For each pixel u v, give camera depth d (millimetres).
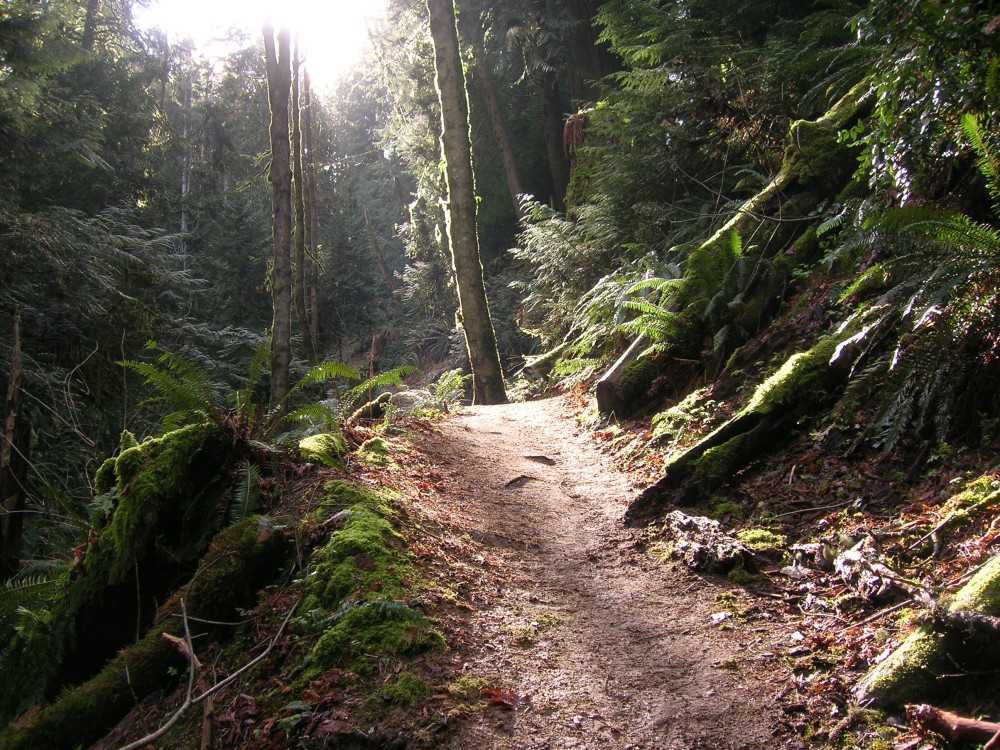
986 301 4133
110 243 11531
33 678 4512
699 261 7578
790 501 4773
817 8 11297
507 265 22922
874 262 5977
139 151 19297
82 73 17484
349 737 2961
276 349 7461
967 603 3008
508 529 5309
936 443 4395
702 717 3098
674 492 5348
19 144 10680
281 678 3418
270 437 5492
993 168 4230
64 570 4980
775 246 7668
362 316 32438
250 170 33531
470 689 3250
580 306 11719
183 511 4922
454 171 12297
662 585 4340
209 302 23000
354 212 37906
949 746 2596
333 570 3973
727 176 10664
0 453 5836
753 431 5320
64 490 7363
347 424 6750
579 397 9500
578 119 17453
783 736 2914
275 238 7625
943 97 4598
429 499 5422
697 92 10242
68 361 10188
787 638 3568
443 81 12297
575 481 6531
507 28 19578
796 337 6445
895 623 3338
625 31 12812
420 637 3504
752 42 11273
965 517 3688
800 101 9375
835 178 7711
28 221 9742
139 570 4742
